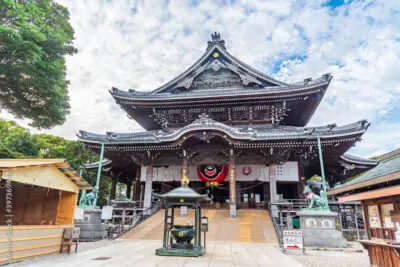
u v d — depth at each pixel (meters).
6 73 17.17
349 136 21.84
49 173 10.78
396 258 7.70
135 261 9.71
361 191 17.80
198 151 26.44
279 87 27.25
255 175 25.22
